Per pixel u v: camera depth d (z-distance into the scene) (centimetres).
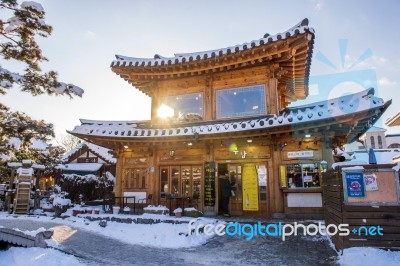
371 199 618
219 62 1363
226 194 1270
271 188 1240
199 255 753
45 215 1479
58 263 631
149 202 1423
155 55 1489
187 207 1360
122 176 1533
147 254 762
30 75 738
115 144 1495
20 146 834
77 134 1392
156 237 936
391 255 564
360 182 629
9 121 781
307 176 1198
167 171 1456
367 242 603
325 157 1168
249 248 806
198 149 1409
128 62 1453
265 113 1355
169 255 753
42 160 2003
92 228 1096
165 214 1273
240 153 1320
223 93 1455
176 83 1556
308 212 1168
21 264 614
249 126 1177
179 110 1527
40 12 735
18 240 720
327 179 838
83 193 2356
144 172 1494
